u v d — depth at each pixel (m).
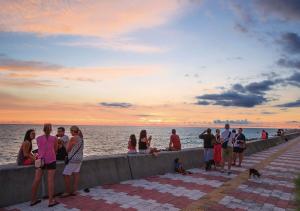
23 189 7.04
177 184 9.45
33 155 7.60
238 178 10.79
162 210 6.68
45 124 6.89
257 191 8.77
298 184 9.57
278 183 9.99
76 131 7.78
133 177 10.12
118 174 9.64
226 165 14.18
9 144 87.44
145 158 10.81
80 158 7.77
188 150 13.32
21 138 126.75
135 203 7.16
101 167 9.16
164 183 9.56
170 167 11.81
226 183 9.81
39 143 6.80
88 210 6.54
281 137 36.47
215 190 8.74
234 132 13.18
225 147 11.92
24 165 7.38
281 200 7.82
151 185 9.20
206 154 12.58
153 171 10.98
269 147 26.86
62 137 8.83
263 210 6.93
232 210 6.88
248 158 17.50
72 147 7.68
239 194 8.34
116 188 8.67
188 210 6.73
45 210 6.46
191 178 10.57
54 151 7.02
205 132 12.77
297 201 7.71
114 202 7.20
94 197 7.61
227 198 7.88
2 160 48.97
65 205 6.85
